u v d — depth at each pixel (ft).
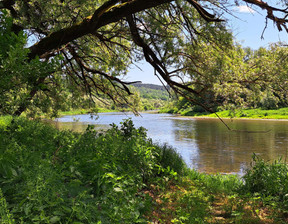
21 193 9.05
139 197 13.43
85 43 29.04
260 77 21.76
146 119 204.13
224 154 54.90
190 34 23.02
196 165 44.16
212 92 22.91
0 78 9.84
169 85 23.62
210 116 226.79
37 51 18.95
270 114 182.39
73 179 12.23
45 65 10.67
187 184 21.21
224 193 20.53
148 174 18.33
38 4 20.40
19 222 8.06
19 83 10.78
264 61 21.75
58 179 11.08
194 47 22.70
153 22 22.20
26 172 10.12
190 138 83.10
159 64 22.75
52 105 28.25
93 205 10.37
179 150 59.98
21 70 10.14
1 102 10.73
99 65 33.50
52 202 8.86
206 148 63.05
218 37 21.30
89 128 22.47
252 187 20.30
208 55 22.45
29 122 24.49
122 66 30.22
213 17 19.25
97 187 11.90
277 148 62.75
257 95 22.30
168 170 19.93
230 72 22.04
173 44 22.27
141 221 11.12
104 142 18.75
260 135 90.27
